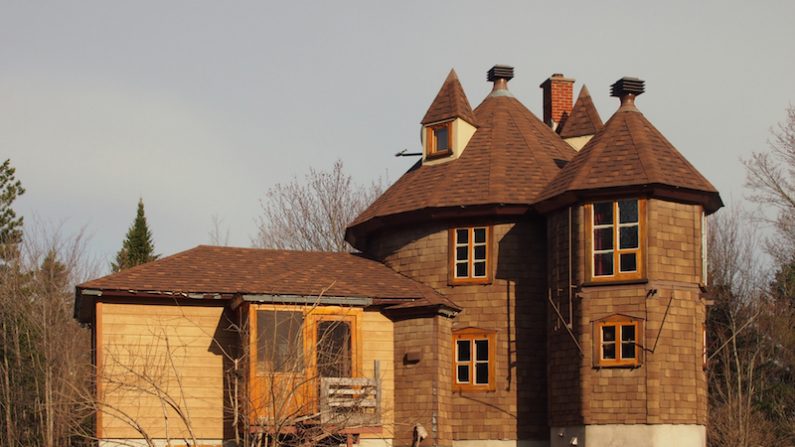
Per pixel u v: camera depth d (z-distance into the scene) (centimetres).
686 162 3128
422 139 3584
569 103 4150
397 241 3400
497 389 3181
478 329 3222
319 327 3027
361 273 3275
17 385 4472
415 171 3584
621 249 2980
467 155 3481
